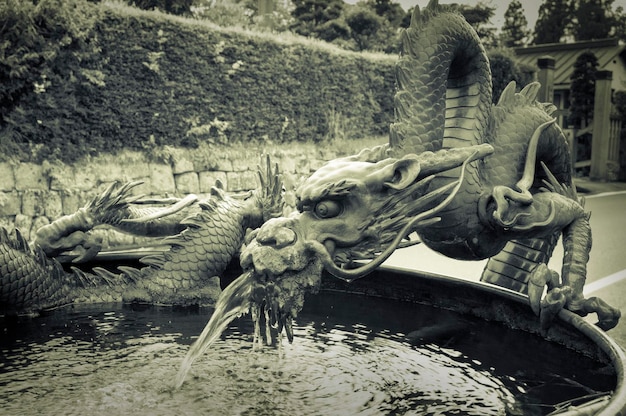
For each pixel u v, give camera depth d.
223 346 2.95
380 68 11.85
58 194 7.64
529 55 18.19
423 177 2.55
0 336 3.01
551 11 18.22
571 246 3.46
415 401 2.34
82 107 7.98
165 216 3.91
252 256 2.28
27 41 7.37
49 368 2.60
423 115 3.06
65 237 3.55
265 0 15.10
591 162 17.20
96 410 2.20
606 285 6.83
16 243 3.34
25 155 7.50
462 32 3.22
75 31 7.73
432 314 3.60
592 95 17.02
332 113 11.17
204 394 2.36
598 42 17.44
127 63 8.41
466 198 3.14
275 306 2.30
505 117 3.59
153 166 8.62
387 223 2.42
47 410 2.19
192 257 3.65
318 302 3.85
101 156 8.18
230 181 9.49
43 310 3.44
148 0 11.98
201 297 3.62
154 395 2.34
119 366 2.63
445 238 3.26
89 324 3.22
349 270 2.34
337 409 2.25
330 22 15.65
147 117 8.64
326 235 2.35
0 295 3.27
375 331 3.27
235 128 9.75
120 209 3.72
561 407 2.28
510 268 3.88
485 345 3.05
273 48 10.19
